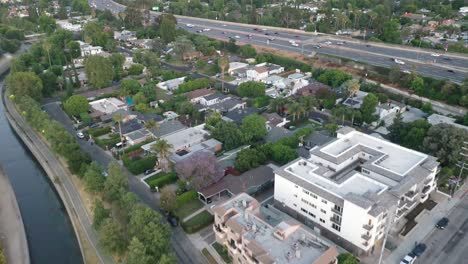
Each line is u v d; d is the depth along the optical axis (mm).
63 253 104188
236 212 94688
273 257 79125
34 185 137250
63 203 122875
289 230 85562
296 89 195250
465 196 115875
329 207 96000
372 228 88438
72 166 126562
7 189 129500
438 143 125125
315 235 92812
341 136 125938
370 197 91500
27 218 119562
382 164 110750
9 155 157875
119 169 114688
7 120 188625
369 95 161500
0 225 111625
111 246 90750
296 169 110750
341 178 105938
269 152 134375
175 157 134000
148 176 129125
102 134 158375
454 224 103875
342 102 182625
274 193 111250
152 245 87938
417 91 189500
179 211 110938
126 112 172125
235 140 142750
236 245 88500
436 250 95000
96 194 117438
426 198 112562
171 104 178375
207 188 115562
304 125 163875
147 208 95688
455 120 158875
